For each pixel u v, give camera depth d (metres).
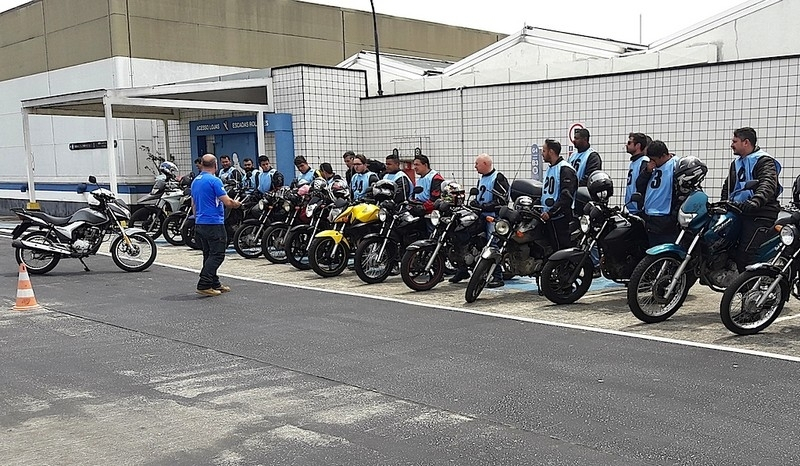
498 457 4.23
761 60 10.96
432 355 6.38
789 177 10.85
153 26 20.38
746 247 7.44
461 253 9.48
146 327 7.68
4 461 4.33
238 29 22.50
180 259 12.70
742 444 4.33
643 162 8.81
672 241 7.98
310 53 24.88
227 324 7.74
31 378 5.96
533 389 5.40
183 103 15.56
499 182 9.56
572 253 8.11
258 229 12.60
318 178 11.62
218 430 4.75
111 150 15.49
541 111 13.62
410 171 15.95
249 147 17.75
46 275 11.18
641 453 4.23
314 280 10.41
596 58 15.06
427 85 16.92
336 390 5.50
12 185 24.14
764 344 6.44
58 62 21.59
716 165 11.53
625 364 5.96
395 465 4.16
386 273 10.07
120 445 4.54
